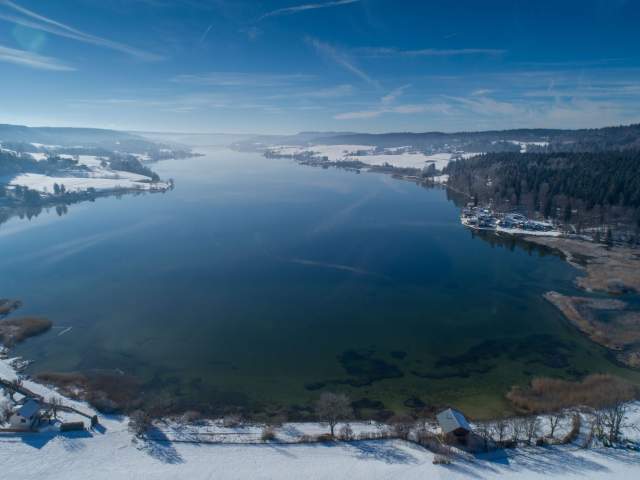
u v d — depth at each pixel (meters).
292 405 64.50
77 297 102.19
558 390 67.31
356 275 118.19
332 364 75.69
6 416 58.31
